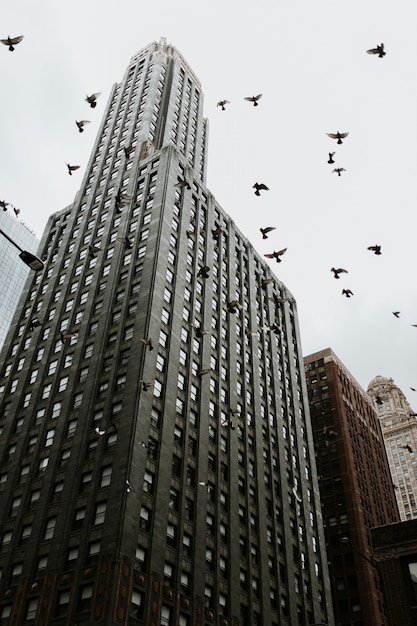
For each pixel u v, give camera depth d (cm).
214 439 5647
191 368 5709
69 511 4300
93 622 3525
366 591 7750
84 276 6525
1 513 4688
